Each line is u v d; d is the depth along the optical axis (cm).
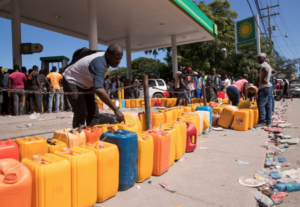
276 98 2078
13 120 693
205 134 539
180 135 350
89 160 204
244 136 518
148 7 1108
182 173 302
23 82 827
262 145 441
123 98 1450
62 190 185
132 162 252
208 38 1770
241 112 579
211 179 283
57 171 181
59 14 1155
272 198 241
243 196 241
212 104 744
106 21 1312
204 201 231
